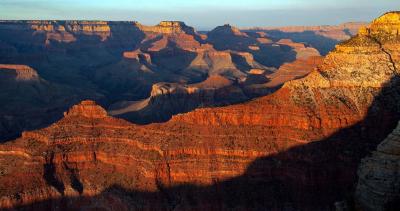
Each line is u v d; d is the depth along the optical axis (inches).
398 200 2770.7
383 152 2913.4
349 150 3838.6
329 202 3663.9
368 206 2876.5
